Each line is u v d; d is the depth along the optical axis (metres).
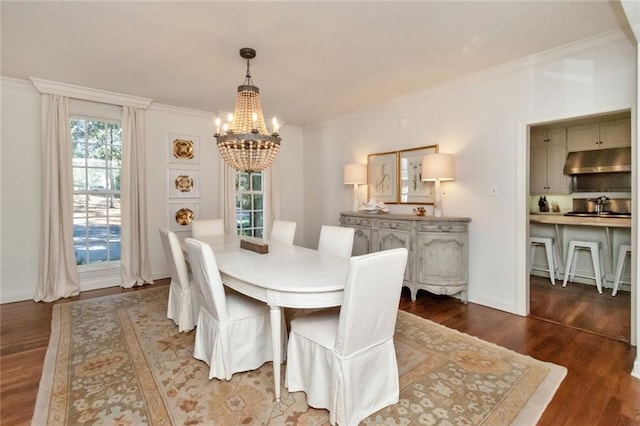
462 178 3.55
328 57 2.92
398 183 4.22
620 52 2.50
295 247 3.02
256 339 2.17
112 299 3.62
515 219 3.14
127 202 4.11
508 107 3.15
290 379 1.89
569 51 2.73
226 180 5.04
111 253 4.25
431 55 2.90
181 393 1.89
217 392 1.90
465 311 3.24
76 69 3.22
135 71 3.26
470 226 3.50
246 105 2.64
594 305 3.40
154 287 4.12
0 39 2.59
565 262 4.46
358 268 1.50
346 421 1.58
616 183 4.57
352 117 4.89
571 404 1.77
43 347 2.48
